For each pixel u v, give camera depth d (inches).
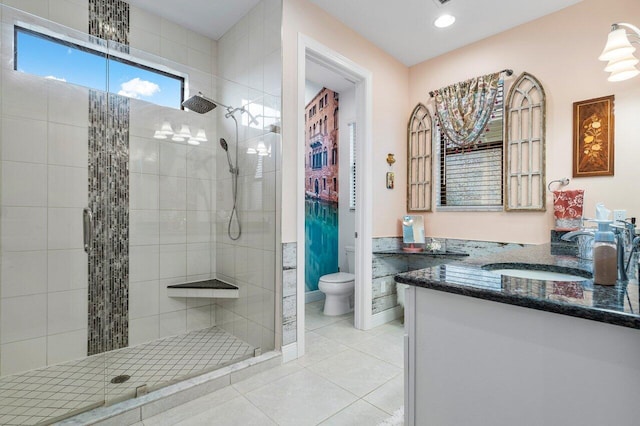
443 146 120.0
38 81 80.4
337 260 159.2
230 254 105.1
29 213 79.1
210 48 113.3
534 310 32.4
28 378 75.2
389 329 113.5
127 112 94.6
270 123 89.8
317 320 123.3
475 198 111.0
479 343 36.5
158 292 100.0
